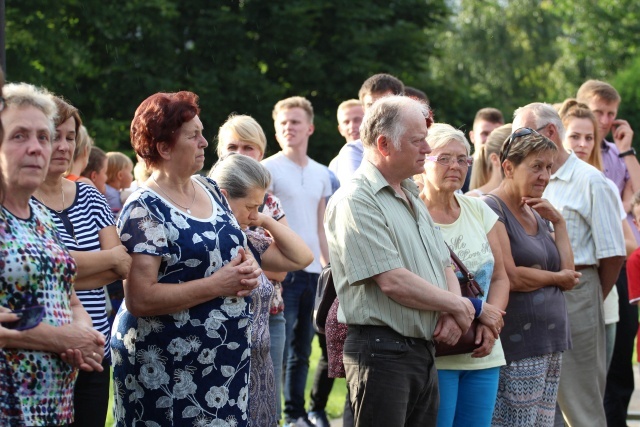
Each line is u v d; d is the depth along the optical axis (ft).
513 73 138.92
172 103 15.83
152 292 15.11
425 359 17.15
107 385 16.42
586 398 22.56
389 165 17.28
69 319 13.92
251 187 17.98
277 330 23.61
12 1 83.46
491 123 31.81
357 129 30.53
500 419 19.99
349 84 100.32
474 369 18.56
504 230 19.92
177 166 15.84
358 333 17.04
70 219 15.93
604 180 22.81
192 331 15.47
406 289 16.57
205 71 94.53
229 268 15.53
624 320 26.30
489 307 18.04
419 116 17.25
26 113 13.53
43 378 13.43
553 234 21.61
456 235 19.15
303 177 28.02
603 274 23.00
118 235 15.88
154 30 90.48
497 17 139.44
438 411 18.31
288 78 99.19
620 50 135.13
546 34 141.28
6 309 12.77
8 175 13.43
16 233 13.28
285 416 26.45
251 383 18.26
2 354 13.02
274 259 18.49
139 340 15.52
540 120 22.79
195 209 16.01
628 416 29.35
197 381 15.51
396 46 102.27
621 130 30.19
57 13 85.92
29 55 84.07
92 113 91.15
